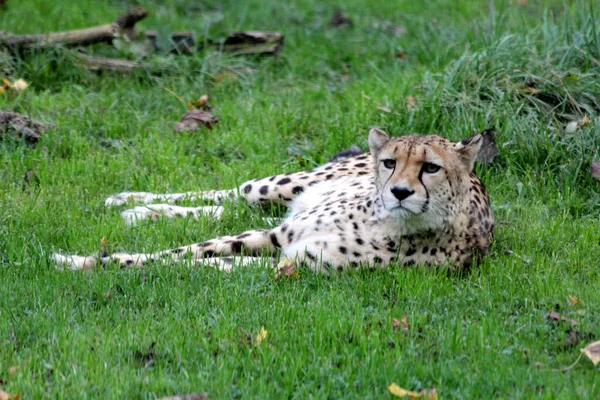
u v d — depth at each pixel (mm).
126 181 12188
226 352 7871
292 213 11273
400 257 9672
